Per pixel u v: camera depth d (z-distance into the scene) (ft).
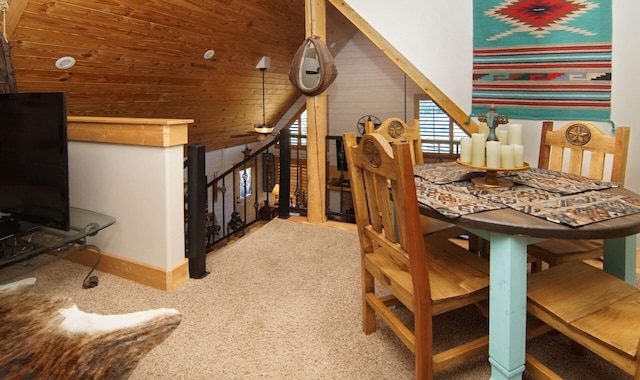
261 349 5.49
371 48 24.43
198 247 7.73
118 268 7.75
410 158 3.93
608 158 8.32
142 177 7.27
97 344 3.11
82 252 8.26
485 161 5.38
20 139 6.15
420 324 4.21
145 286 7.38
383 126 7.60
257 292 7.18
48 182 6.02
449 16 9.60
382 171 4.38
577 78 8.59
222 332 5.90
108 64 11.93
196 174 7.54
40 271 7.94
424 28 9.90
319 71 10.62
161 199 7.12
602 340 3.48
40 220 6.17
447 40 9.71
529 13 8.80
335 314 6.41
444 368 4.42
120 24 10.66
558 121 8.91
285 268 8.26
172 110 17.72
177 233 7.37
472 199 4.82
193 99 18.02
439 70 9.89
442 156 23.59
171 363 5.19
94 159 7.79
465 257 5.34
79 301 6.78
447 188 5.40
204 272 7.94
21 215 6.29
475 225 4.10
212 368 5.10
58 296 3.65
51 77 10.85
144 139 7.06
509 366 4.12
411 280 4.65
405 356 5.32
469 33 9.47
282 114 28.12
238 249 9.37
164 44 12.81
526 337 4.66
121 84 13.38
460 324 6.13
